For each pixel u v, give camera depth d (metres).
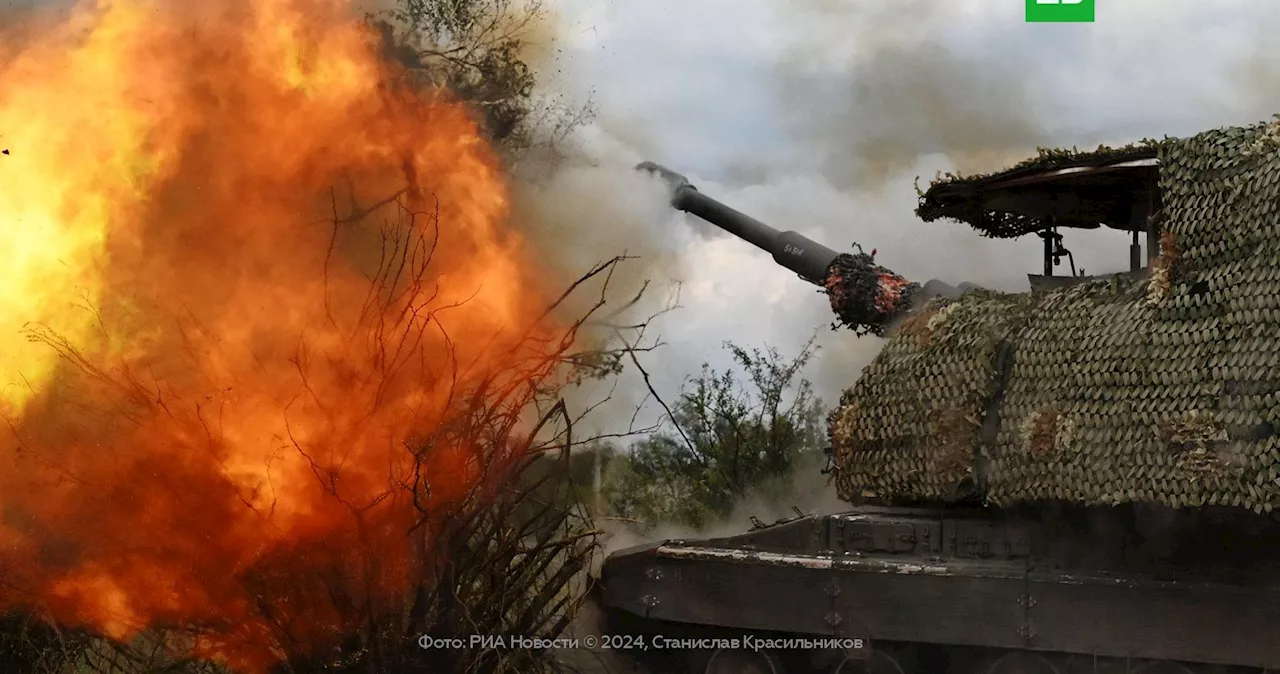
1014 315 13.82
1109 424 12.56
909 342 14.50
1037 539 13.79
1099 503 12.56
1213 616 12.62
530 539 14.40
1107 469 12.50
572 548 13.13
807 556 14.77
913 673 14.59
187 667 12.74
